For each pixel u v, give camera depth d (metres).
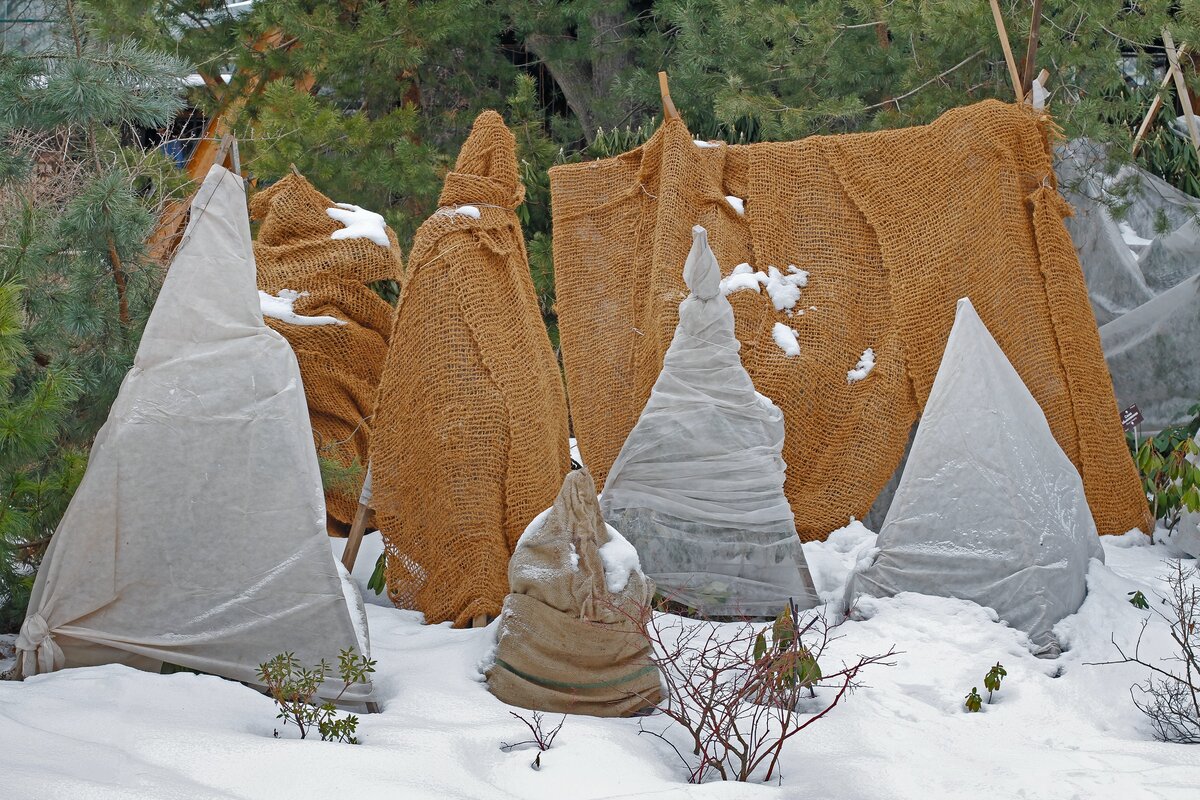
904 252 7.37
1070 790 4.22
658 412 6.11
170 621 4.98
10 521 5.43
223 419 5.02
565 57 14.48
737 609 5.99
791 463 7.08
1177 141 11.59
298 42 14.10
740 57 12.50
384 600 6.49
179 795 3.76
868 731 4.73
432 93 14.89
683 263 7.32
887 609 5.79
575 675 4.93
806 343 7.23
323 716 4.61
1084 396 7.34
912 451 6.04
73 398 5.80
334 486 6.78
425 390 6.21
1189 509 6.93
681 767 4.48
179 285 5.07
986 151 7.51
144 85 6.81
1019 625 5.66
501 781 4.21
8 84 6.49
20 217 6.68
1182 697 4.98
